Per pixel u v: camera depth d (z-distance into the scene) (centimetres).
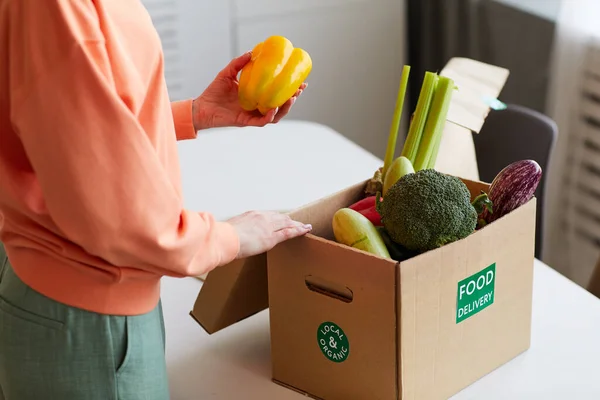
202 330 138
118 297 101
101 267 99
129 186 92
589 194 247
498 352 126
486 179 203
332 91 320
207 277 128
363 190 133
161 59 101
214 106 133
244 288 127
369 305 110
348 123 328
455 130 149
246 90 121
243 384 125
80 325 101
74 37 89
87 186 92
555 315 140
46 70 89
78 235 94
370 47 318
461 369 120
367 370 113
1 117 95
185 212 101
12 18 90
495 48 271
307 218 125
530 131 193
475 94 147
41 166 92
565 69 239
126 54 96
